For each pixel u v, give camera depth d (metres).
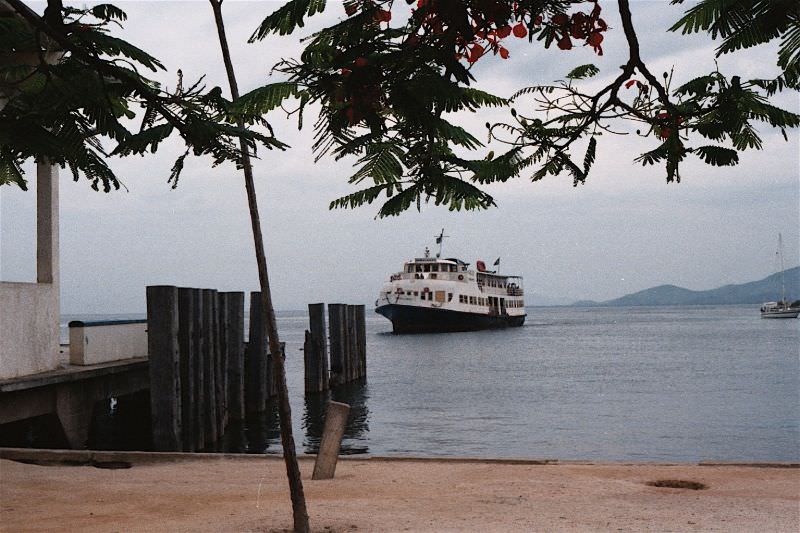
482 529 6.58
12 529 6.66
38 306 14.45
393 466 10.78
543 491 8.69
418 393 32.91
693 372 42.50
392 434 22.16
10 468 10.39
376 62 2.70
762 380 37.38
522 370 45.25
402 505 7.80
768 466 10.74
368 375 42.12
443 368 47.06
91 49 3.57
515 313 101.00
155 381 16.20
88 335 16.55
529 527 6.68
